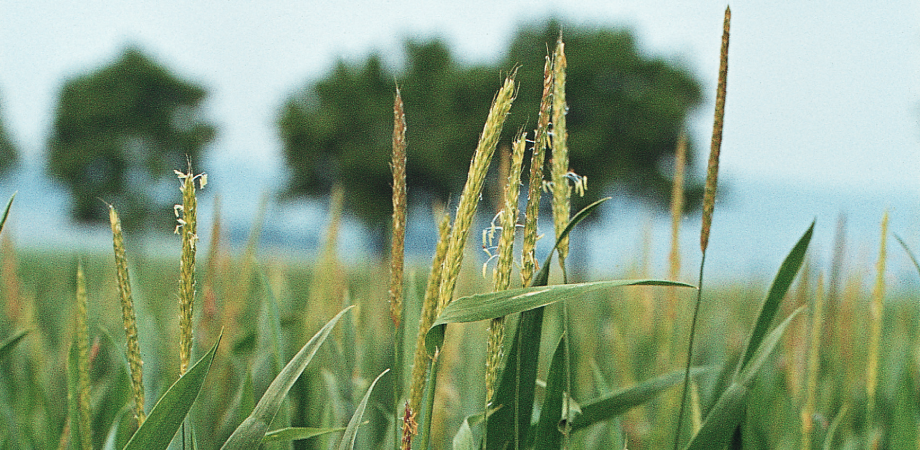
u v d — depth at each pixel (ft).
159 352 4.47
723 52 3.34
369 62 107.86
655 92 86.53
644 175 83.15
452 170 87.66
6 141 82.89
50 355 7.10
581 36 90.74
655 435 5.31
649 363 7.11
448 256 3.23
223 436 3.76
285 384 3.29
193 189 3.22
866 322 7.49
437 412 4.20
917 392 6.09
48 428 4.25
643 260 5.53
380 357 5.35
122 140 88.99
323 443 3.87
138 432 3.25
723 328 7.30
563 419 3.43
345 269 5.15
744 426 3.48
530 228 3.24
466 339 6.11
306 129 103.14
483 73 87.30
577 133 82.58
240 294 5.09
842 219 4.09
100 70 97.71
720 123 3.34
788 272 3.46
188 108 97.19
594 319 8.35
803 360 4.70
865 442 4.22
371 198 94.73
